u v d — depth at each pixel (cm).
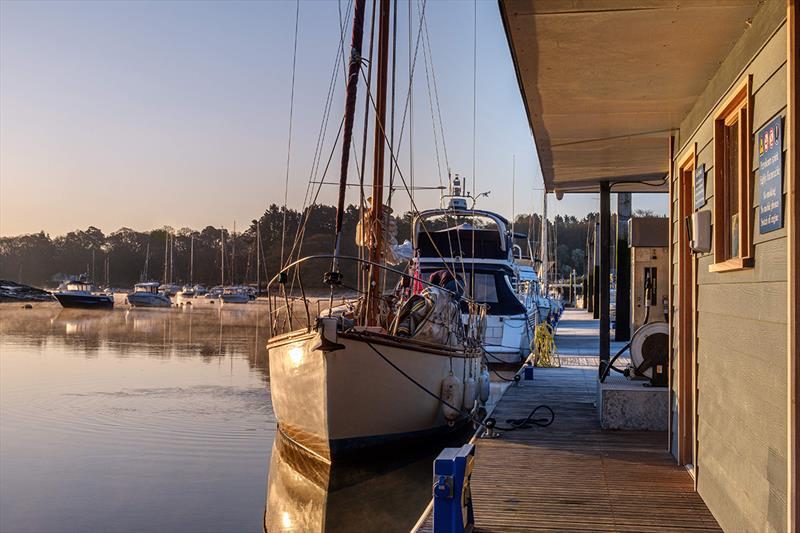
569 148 889
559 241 13325
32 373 2327
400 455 1084
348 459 1014
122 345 3431
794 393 350
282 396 1095
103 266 18525
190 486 1005
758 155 418
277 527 817
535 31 490
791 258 349
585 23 471
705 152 593
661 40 495
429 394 1088
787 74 354
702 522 559
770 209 390
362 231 1206
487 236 2069
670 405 811
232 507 909
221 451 1215
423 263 2019
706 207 586
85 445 1264
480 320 1426
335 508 871
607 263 1215
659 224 1165
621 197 2281
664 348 959
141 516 870
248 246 13525
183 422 1473
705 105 597
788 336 354
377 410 1015
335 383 963
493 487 673
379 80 1238
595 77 587
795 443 350
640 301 1169
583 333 3077
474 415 1252
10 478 1055
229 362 2683
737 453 477
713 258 548
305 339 995
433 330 1135
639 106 672
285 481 1009
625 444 854
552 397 1232
